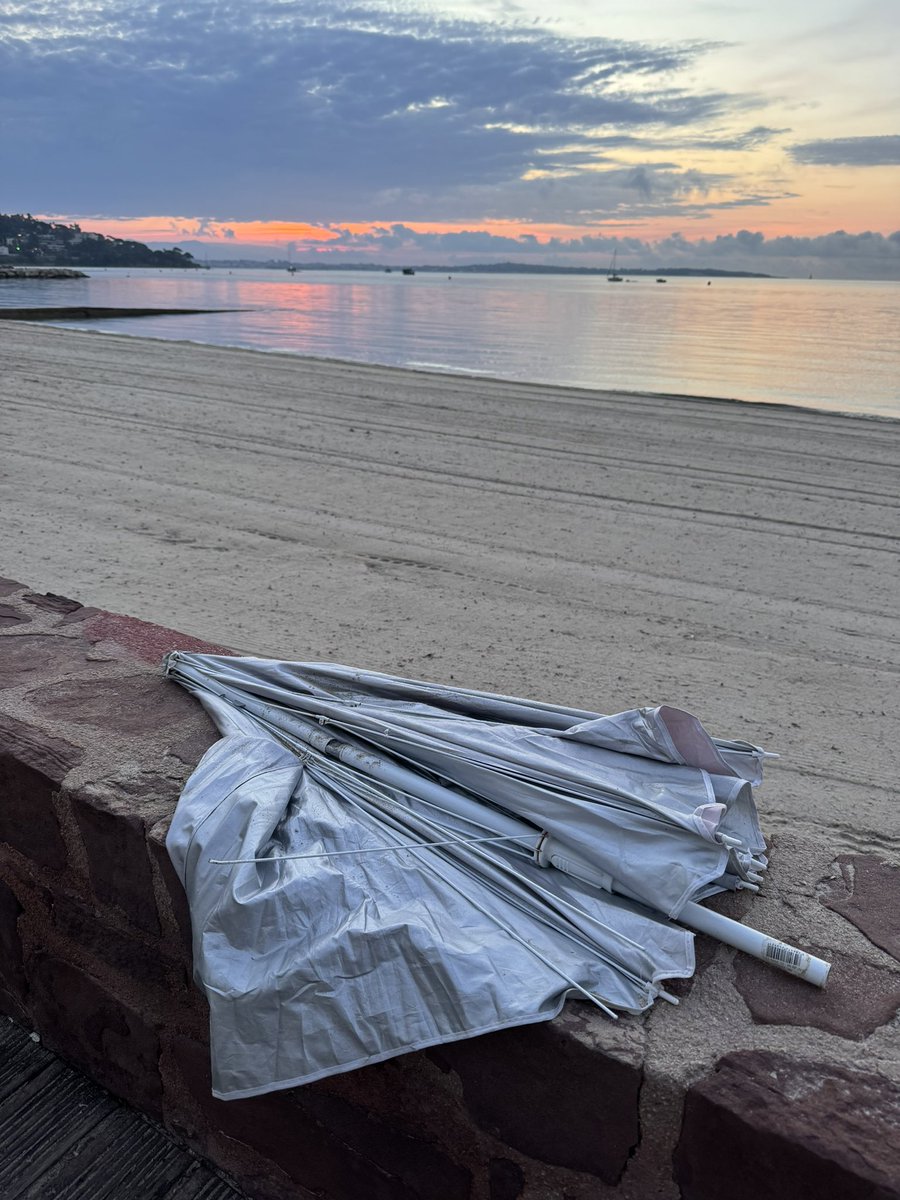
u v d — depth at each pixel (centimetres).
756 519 968
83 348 2103
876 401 1931
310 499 972
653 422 1491
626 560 822
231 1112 246
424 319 4500
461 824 235
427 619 661
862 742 513
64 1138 266
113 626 365
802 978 201
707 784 231
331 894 207
